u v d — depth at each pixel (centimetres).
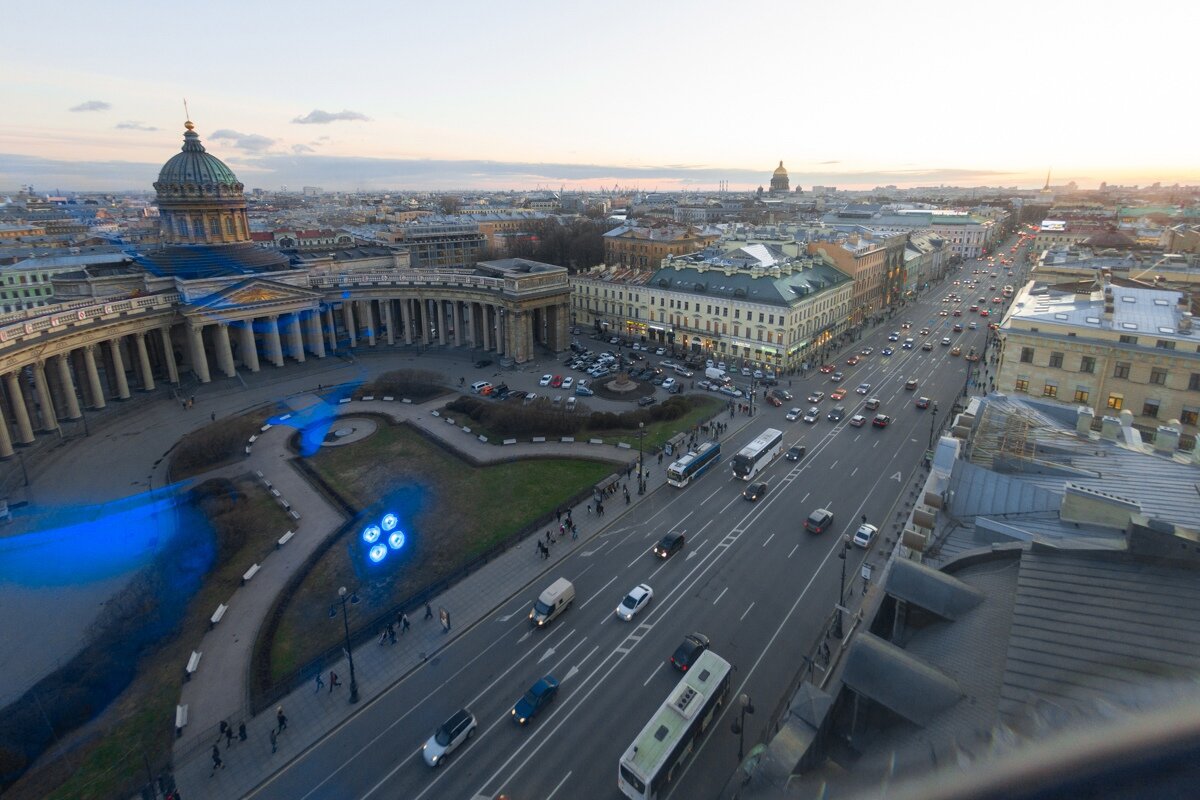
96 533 6569
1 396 9131
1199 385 6294
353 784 3778
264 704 4325
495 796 3700
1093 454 4281
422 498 7175
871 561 5862
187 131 12562
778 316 12131
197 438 8488
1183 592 2017
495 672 4638
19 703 4250
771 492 7262
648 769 3538
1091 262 11069
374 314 15425
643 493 7262
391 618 5141
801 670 4600
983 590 2692
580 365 12425
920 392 10925
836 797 1472
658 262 19438
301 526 6625
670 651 4828
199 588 5584
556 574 5788
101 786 3725
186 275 12056
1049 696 1653
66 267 15950
